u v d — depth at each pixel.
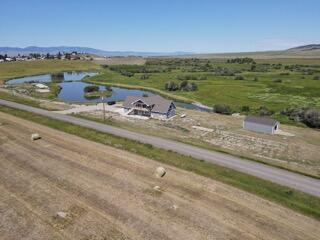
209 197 30.00
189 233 24.39
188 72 193.50
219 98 104.31
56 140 46.09
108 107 83.44
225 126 66.81
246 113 81.94
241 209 28.05
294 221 26.48
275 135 60.94
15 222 25.28
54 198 29.16
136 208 27.69
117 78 162.12
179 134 58.03
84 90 120.25
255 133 61.97
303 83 135.00
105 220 25.75
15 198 29.09
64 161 37.94
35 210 27.06
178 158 40.09
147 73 190.00
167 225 25.31
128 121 67.69
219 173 35.94
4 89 113.00
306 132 64.06
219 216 26.81
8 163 37.12
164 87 130.25
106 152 41.38
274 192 31.88
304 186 34.12
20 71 190.38
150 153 41.31
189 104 99.12
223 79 153.00
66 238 23.41
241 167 38.84
